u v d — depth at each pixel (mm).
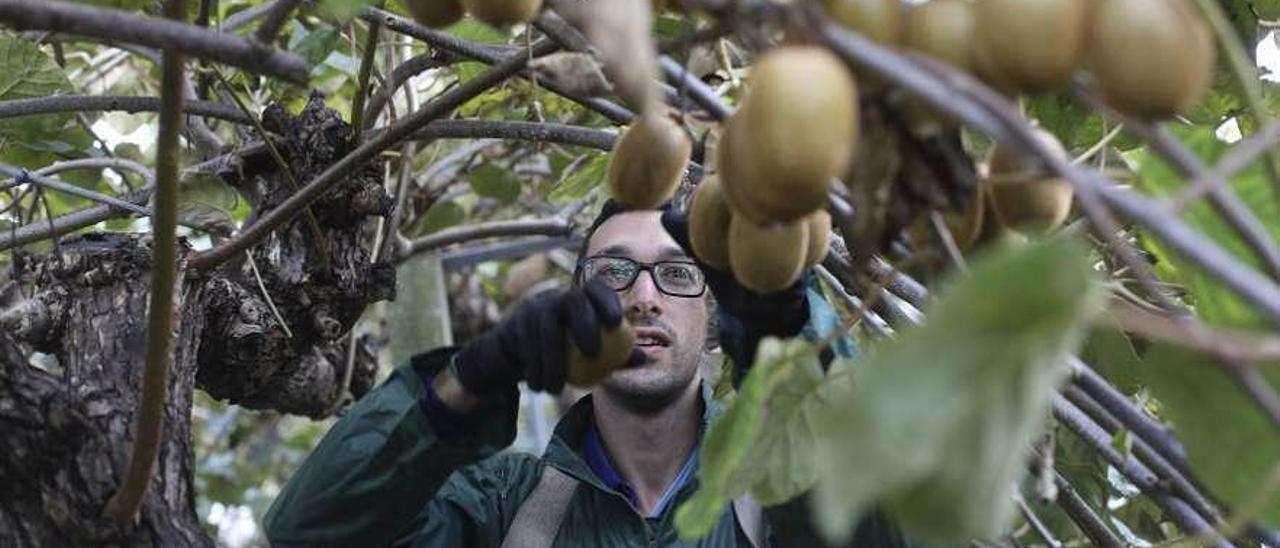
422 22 1491
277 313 2467
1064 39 1188
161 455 1994
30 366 1927
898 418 1022
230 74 2953
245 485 5211
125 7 1834
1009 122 1085
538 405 4945
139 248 2172
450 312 4672
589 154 3355
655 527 2582
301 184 2516
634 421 2617
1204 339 1101
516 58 1746
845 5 1240
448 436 2271
